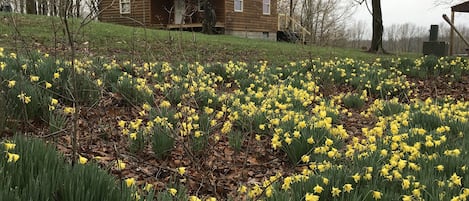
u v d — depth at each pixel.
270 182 3.20
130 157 4.39
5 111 4.42
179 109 6.14
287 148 4.63
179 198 2.93
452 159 3.53
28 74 5.93
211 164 4.47
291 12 35.16
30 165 2.59
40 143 2.94
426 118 5.47
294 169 4.52
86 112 5.43
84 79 5.94
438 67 11.70
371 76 9.90
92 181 2.49
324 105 6.76
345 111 6.76
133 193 2.62
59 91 5.67
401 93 8.87
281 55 16.11
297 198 2.89
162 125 4.79
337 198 2.98
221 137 5.39
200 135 4.83
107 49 12.70
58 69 5.89
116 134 5.08
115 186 2.62
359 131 6.18
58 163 2.72
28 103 4.86
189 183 3.91
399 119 5.39
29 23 15.54
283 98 7.04
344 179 3.15
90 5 6.74
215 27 26.31
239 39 21.05
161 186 3.86
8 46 10.85
